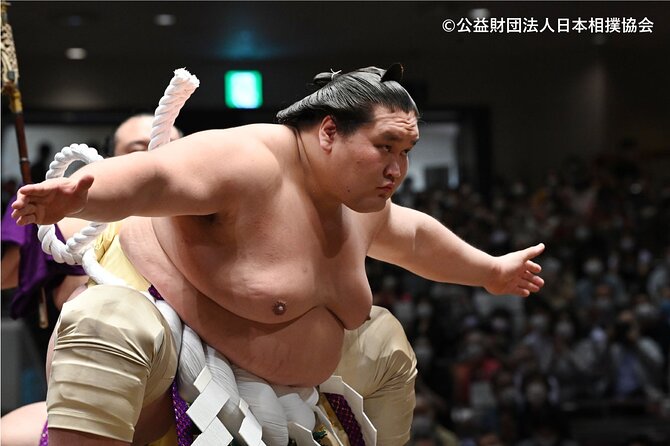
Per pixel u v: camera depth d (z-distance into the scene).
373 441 3.23
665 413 12.62
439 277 3.38
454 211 17.44
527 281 3.47
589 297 15.75
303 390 2.98
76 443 2.56
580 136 17.95
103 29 12.91
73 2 11.55
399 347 3.43
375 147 2.72
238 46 13.41
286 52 13.84
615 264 16.42
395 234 3.20
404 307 14.05
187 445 2.75
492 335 13.77
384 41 13.98
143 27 12.82
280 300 2.74
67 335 2.60
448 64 16.77
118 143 4.55
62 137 15.43
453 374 12.79
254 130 2.81
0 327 6.59
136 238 2.90
